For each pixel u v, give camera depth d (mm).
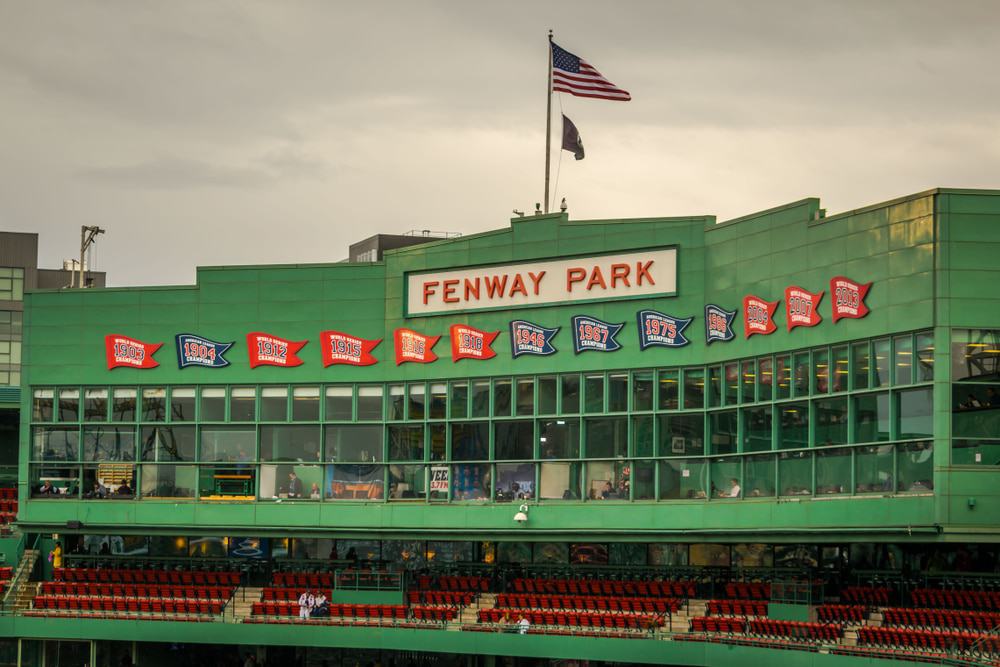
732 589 60438
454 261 65625
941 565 56312
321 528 66812
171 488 69250
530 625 61125
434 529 64750
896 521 50594
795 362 55375
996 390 49812
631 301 61219
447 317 65625
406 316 66625
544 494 62656
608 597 62469
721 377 58625
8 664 70125
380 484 66312
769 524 55625
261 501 67875
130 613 68375
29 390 71312
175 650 71375
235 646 70812
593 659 59031
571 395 62375
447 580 67688
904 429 50844
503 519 63250
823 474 53906
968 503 49156
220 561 71750
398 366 66500
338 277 68062
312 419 67688
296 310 68438
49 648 70250
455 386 65188
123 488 69875
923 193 51031
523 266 63875
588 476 61812
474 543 68438
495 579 67500
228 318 69312
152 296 70375
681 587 62438
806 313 54875
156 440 69688
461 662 66750
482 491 64125
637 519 60219
